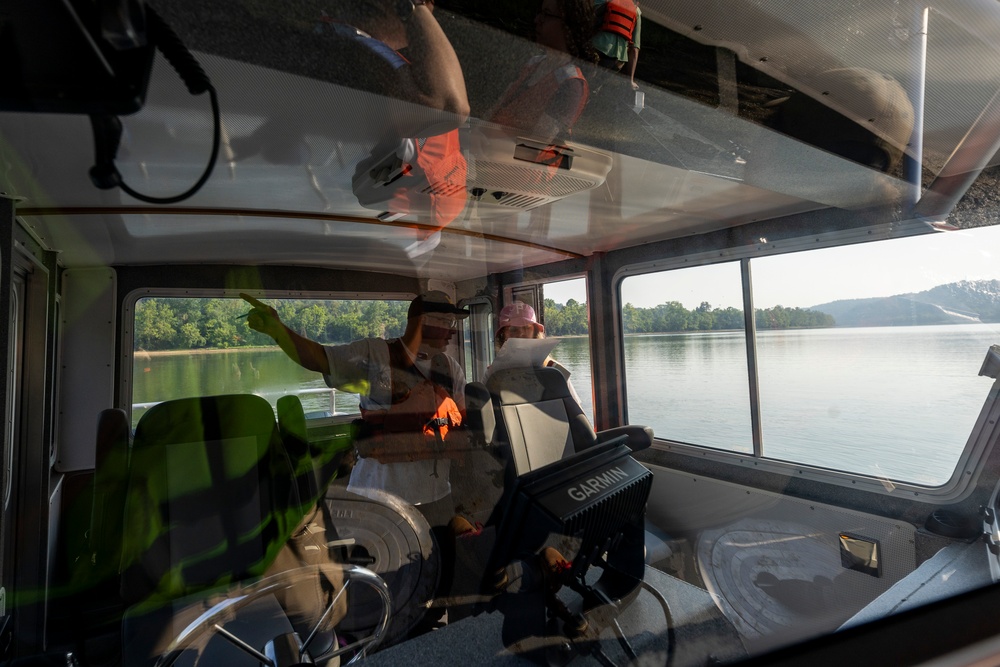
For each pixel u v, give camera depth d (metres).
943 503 1.60
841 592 0.77
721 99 0.89
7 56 0.40
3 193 0.83
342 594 0.61
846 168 1.18
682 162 1.05
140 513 0.74
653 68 0.84
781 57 0.91
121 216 1.00
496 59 0.63
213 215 0.93
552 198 1.00
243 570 0.66
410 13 0.54
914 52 0.98
